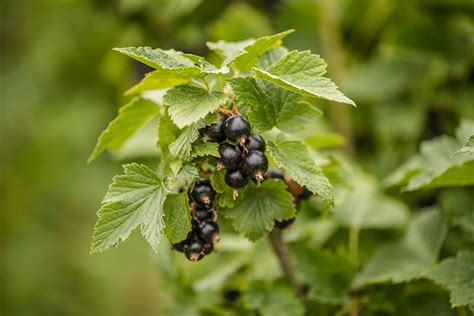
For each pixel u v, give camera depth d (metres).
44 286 1.21
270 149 0.53
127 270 1.21
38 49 1.08
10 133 1.23
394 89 0.80
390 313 0.62
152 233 0.51
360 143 0.85
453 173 0.59
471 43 0.77
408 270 0.62
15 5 1.18
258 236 0.55
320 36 0.83
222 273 0.66
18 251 1.23
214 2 0.81
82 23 0.95
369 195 0.71
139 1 0.82
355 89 0.81
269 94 0.55
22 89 1.20
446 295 0.63
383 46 0.82
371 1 0.82
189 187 0.54
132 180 0.53
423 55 0.79
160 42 0.83
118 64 0.88
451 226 0.67
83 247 1.23
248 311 0.62
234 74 0.56
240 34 0.78
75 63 1.02
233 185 0.52
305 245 0.62
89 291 1.20
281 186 0.55
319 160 0.58
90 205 1.20
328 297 0.61
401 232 0.70
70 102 1.12
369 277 0.62
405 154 0.78
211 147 0.52
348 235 0.69
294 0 0.82
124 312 1.19
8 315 1.21
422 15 0.79
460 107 0.76
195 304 0.64
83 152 1.20
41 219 1.25
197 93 0.53
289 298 0.61
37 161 1.23
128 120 0.58
